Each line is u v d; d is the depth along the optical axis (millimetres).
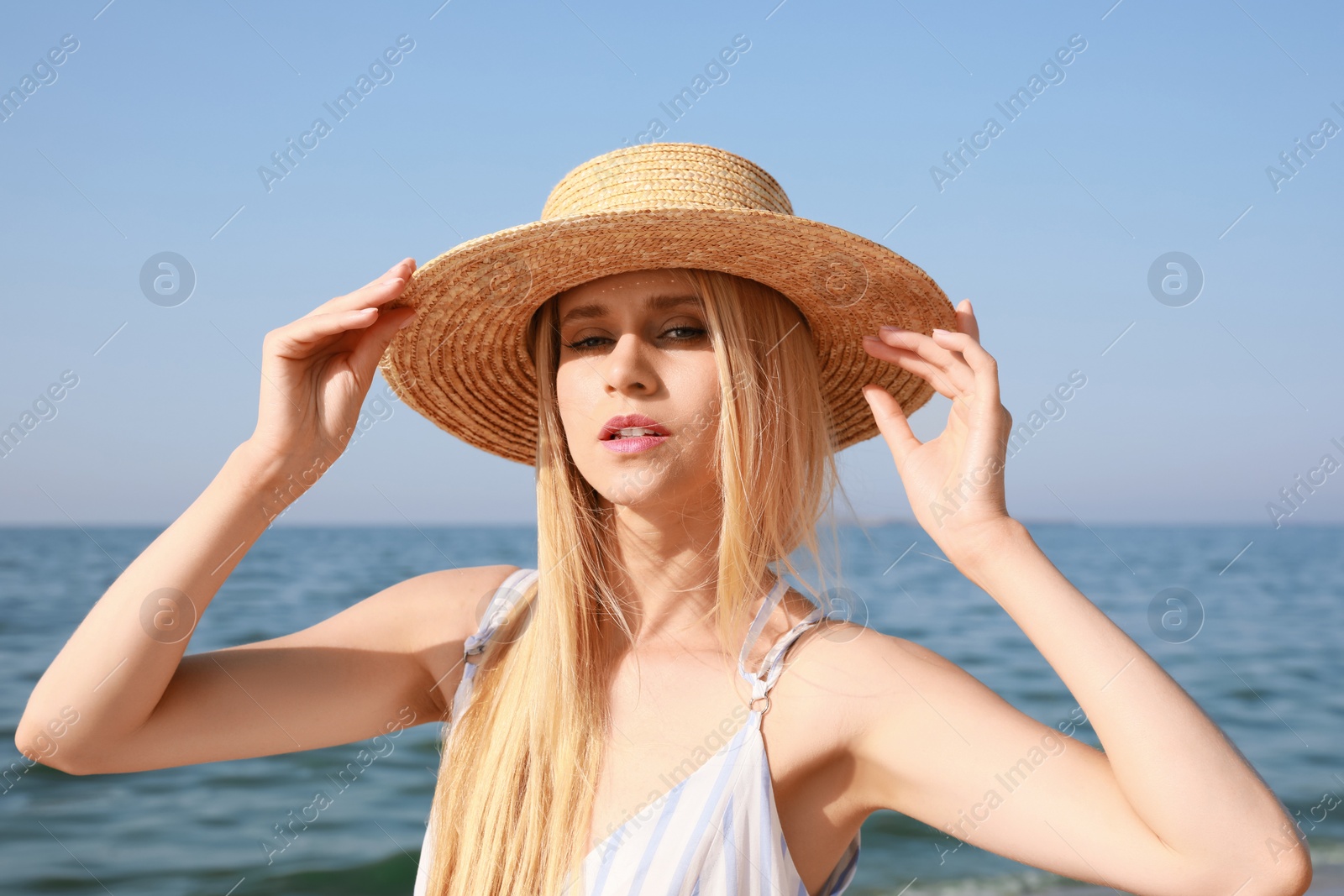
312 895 7035
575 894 1736
